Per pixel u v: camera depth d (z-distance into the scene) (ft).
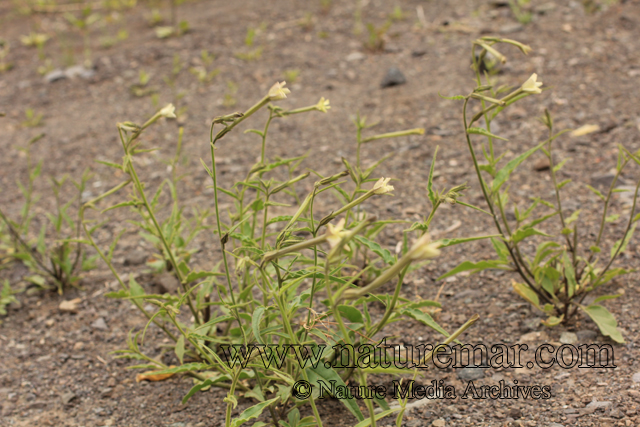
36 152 14.57
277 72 17.11
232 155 13.46
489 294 8.52
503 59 6.01
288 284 5.26
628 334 7.36
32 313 9.37
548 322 7.59
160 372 6.12
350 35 18.99
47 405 7.48
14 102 17.42
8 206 12.52
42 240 10.05
